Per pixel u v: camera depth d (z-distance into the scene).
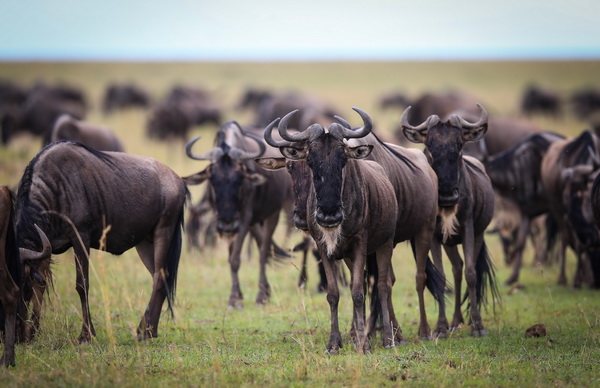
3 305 25.92
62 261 47.06
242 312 38.97
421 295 33.03
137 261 48.28
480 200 34.69
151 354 28.16
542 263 51.06
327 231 27.28
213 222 49.09
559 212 46.31
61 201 29.30
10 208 25.83
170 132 123.31
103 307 36.91
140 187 31.66
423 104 92.31
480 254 35.91
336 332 28.97
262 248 43.56
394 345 29.97
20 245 28.34
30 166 29.20
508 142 66.69
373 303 31.92
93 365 25.45
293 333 33.47
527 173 47.47
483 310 39.31
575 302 40.94
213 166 41.50
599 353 28.81
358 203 27.84
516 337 32.56
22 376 24.47
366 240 28.75
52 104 109.88
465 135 33.38
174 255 33.19
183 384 24.02
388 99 192.00
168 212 32.69
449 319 37.69
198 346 30.58
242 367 26.75
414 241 34.53
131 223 31.38
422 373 25.91
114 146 63.31
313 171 27.11
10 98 156.25
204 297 42.44
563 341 31.34
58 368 25.59
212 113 157.00
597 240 41.50
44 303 31.69
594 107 186.12
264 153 43.38
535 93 185.12
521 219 48.03
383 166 31.33
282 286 45.97
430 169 34.00
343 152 27.14
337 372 25.83
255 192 42.91
